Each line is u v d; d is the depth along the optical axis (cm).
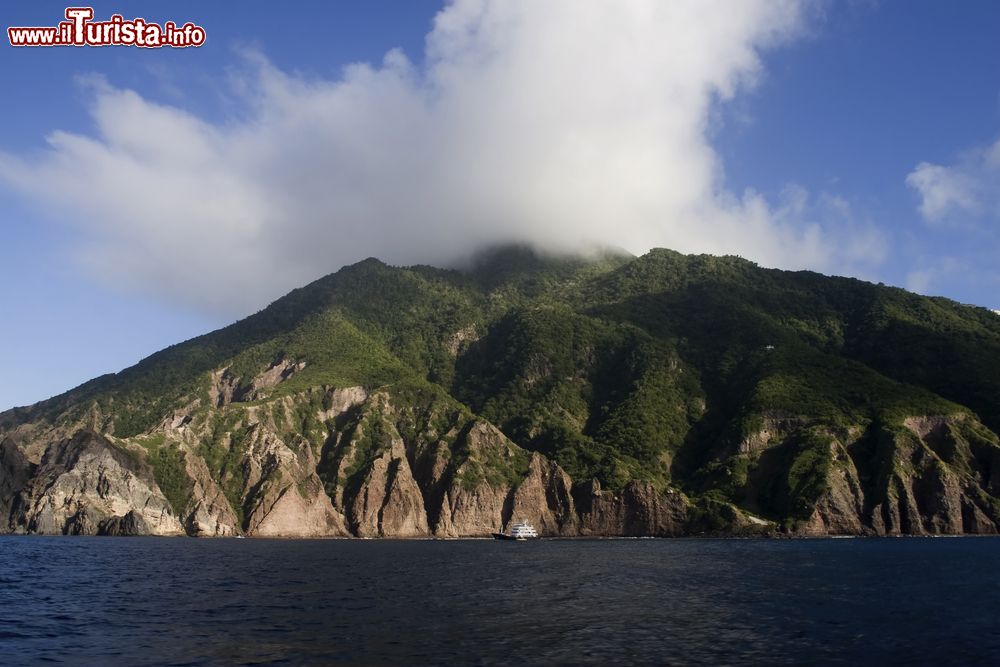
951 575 12494
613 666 5819
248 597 9331
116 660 5775
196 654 5984
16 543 19600
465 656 6047
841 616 8250
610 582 11462
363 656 5981
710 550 19275
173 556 15912
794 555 17200
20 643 6347
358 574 12519
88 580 11006
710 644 6669
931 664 6094
